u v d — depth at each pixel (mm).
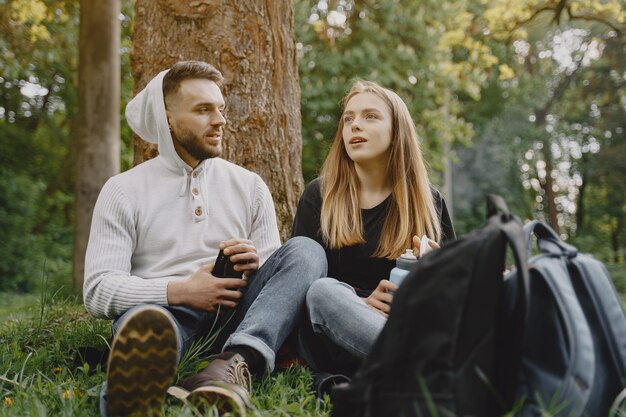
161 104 2670
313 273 2441
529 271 1743
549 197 25719
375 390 1652
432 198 3047
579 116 25312
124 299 2414
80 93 8156
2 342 3062
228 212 2764
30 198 15000
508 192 22812
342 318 2301
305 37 13742
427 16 14125
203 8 3699
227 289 2502
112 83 8164
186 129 2652
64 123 17281
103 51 8094
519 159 23062
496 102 22031
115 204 2604
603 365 1747
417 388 1609
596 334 1763
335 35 12516
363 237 2865
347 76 13883
